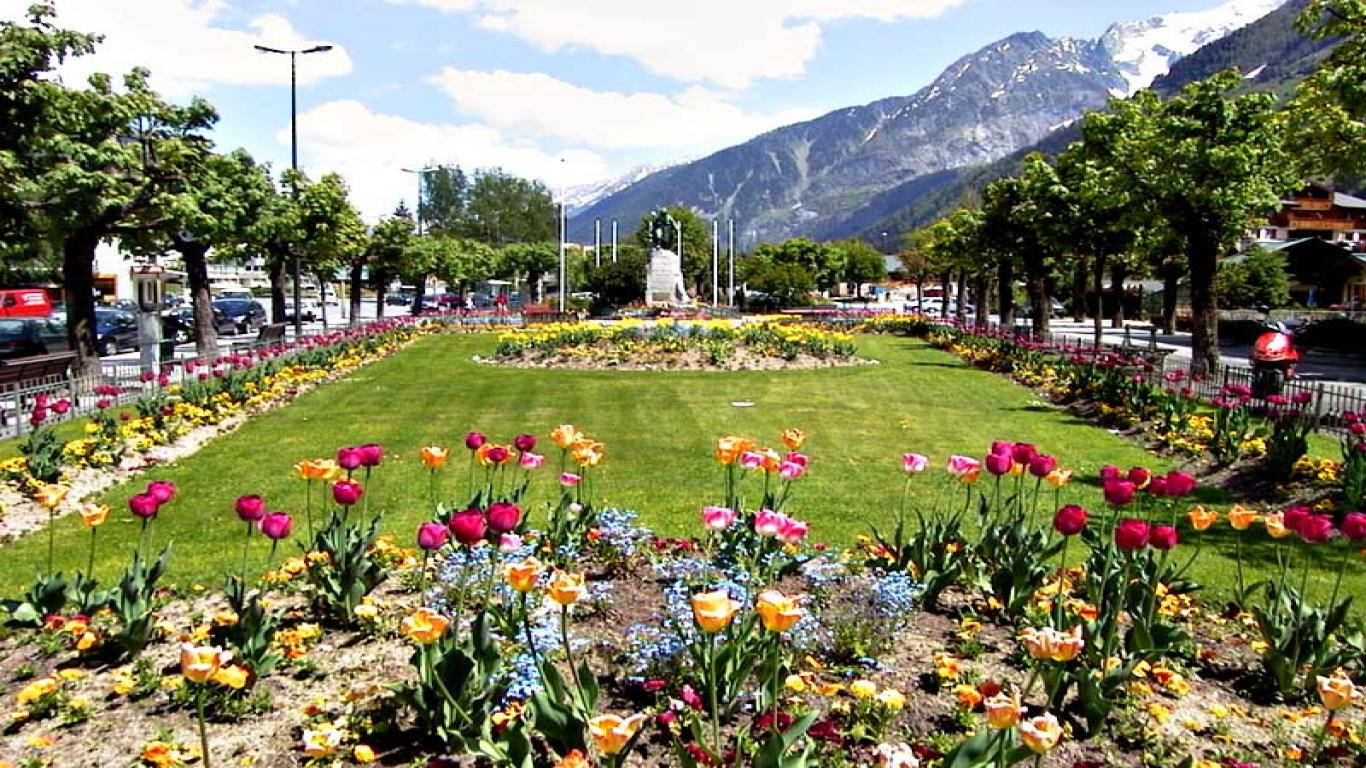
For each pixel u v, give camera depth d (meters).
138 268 30.17
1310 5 16.14
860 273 98.75
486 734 3.47
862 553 6.68
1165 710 4.04
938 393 18.44
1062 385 17.86
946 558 5.80
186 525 8.26
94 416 11.91
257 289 74.31
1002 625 5.20
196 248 21.09
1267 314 43.69
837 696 4.12
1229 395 13.05
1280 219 69.44
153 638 4.94
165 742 3.83
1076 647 3.12
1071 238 25.02
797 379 20.66
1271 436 10.48
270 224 21.48
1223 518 8.71
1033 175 25.80
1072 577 5.88
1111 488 4.88
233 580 4.79
